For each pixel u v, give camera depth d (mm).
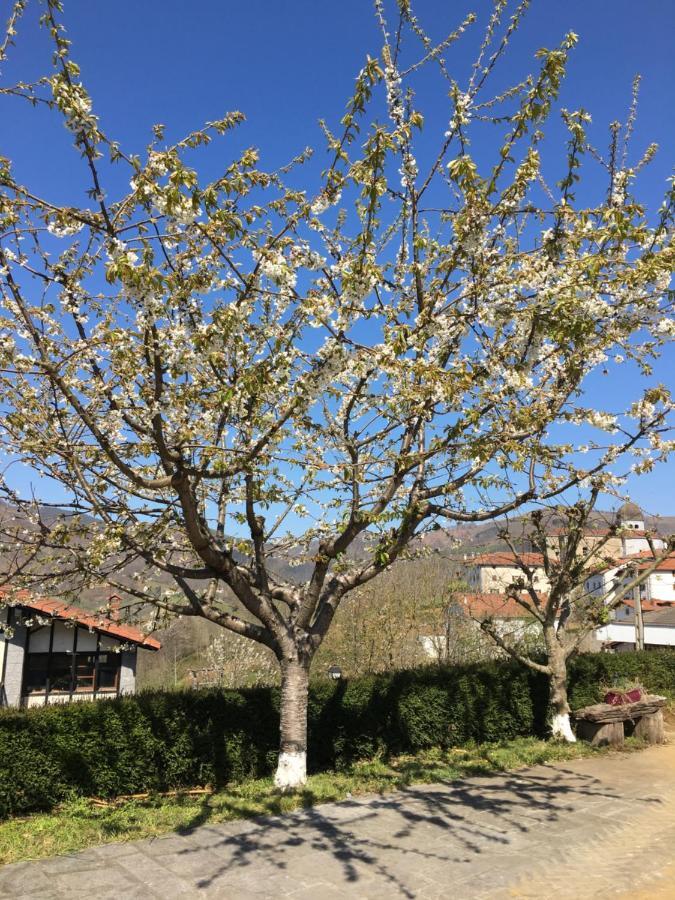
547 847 5539
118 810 6555
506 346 5586
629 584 10312
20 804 6508
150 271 4418
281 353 5379
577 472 6867
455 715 9641
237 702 7938
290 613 8227
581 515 9461
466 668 10344
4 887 4727
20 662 14945
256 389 5176
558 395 6523
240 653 18109
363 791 7242
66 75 4305
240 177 5074
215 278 5168
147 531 7266
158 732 7375
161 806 6719
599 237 5020
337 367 5055
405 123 6141
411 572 16141
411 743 9211
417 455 5926
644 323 5426
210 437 6602
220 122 4859
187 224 4855
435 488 6793
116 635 15609
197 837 5742
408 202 6801
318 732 8492
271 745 8047
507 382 5348
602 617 10148
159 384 5262
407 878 4895
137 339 5641
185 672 21750
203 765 7566
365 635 14617
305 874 4961
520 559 10711
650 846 5570
